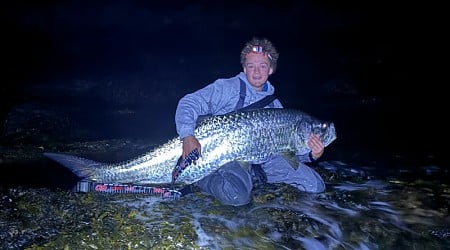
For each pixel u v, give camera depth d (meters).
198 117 1.89
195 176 1.88
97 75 5.06
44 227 1.63
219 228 1.69
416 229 1.86
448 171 2.52
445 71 5.14
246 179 1.87
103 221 1.68
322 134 1.92
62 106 3.70
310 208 1.91
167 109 3.86
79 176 1.95
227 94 1.94
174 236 1.60
